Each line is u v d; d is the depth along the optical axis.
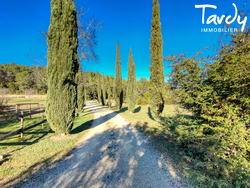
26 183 2.41
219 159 2.39
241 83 2.18
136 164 3.13
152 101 7.89
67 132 5.39
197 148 2.95
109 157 3.54
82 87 15.63
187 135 3.29
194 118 3.47
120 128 6.83
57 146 4.25
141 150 3.94
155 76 7.75
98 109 18.94
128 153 3.77
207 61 3.13
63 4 4.98
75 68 5.50
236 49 2.40
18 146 4.14
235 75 2.12
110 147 4.26
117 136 5.46
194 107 3.26
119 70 16.62
